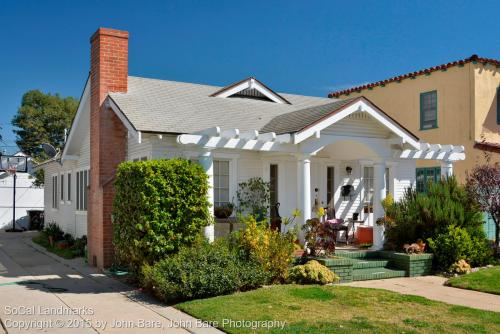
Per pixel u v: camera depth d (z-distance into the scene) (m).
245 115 15.79
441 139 19.62
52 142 47.44
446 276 12.77
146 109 13.95
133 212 11.08
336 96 24.81
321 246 12.38
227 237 11.78
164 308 9.20
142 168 10.68
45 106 49.28
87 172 18.11
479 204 14.11
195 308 8.82
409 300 9.48
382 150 14.31
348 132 13.75
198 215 11.15
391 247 14.18
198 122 13.99
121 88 14.76
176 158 12.11
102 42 14.42
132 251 11.05
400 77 21.30
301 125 12.88
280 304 9.02
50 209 24.59
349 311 8.62
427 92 20.31
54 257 16.67
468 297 10.26
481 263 13.68
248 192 14.62
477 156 18.30
